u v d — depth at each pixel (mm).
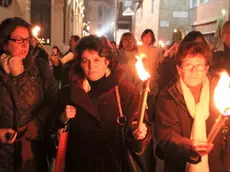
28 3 20906
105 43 2342
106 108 2334
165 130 2395
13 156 2676
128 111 2324
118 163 2350
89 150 2355
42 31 23359
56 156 2426
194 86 2432
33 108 2713
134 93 2346
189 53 2354
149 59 6664
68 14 27688
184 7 19203
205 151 2062
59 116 2404
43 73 2807
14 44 2711
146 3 23234
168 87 2490
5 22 2758
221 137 2406
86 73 2350
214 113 2396
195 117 2348
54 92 2840
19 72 2688
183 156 2242
